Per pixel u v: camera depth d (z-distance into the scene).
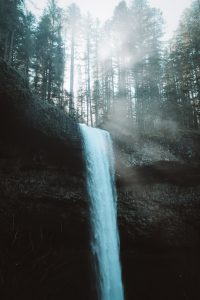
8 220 12.19
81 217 13.59
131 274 15.06
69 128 13.21
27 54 24.28
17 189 12.52
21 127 11.63
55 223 13.19
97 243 13.60
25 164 12.70
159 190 16.27
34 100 11.78
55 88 26.28
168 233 15.74
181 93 26.64
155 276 15.47
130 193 15.54
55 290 12.90
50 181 13.25
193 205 16.56
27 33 24.23
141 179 15.94
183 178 16.59
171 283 15.61
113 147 15.19
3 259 11.60
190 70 26.30
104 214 14.02
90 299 13.42
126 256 15.09
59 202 13.30
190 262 16.06
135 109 28.48
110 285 13.41
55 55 27.97
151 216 15.62
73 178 13.70
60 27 28.89
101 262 13.48
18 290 11.42
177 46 29.25
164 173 16.25
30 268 12.22
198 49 25.53
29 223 12.66
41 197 12.95
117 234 14.71
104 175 14.52
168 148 16.36
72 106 27.70
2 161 12.23
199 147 16.92
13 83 10.88
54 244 13.29
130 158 15.39
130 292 14.77
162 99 26.95
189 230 16.23
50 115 12.47
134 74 28.31
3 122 11.30
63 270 13.27
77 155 13.41
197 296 15.55
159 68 29.12
